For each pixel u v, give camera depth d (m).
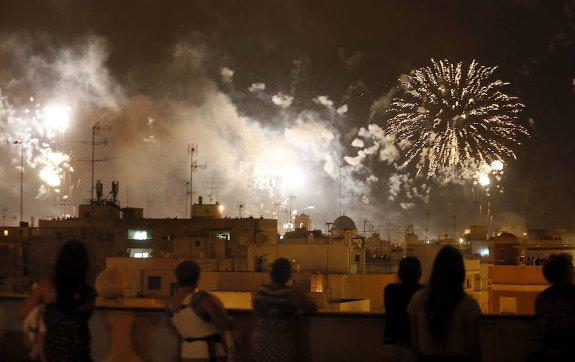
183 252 57.03
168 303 12.03
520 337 11.77
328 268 48.34
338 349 11.99
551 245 50.78
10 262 61.59
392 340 11.33
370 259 56.88
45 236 63.75
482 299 43.78
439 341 10.48
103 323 12.77
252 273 42.50
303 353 12.12
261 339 11.66
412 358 11.21
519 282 43.16
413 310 10.73
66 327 11.08
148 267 48.56
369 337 11.92
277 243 53.06
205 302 11.60
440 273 10.55
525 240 51.62
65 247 11.24
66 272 11.14
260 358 11.64
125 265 48.78
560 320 10.73
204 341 11.61
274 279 11.79
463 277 10.59
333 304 41.00
